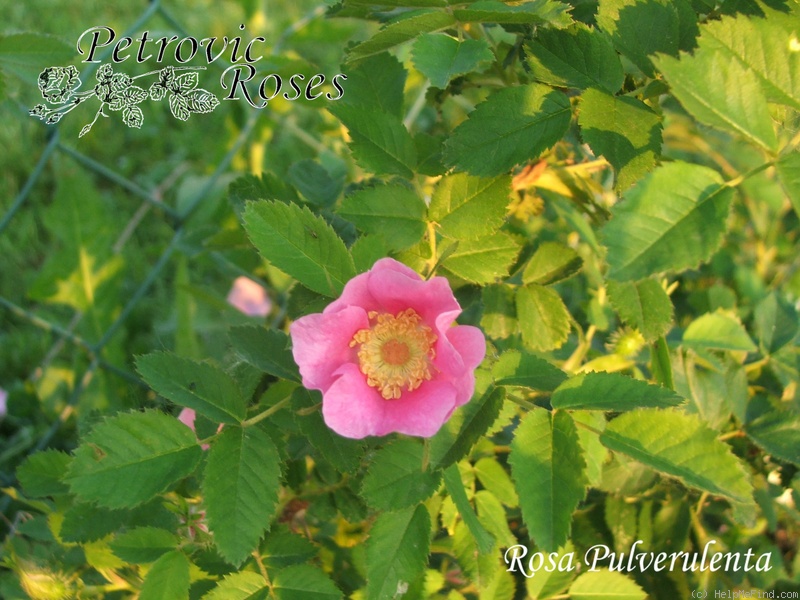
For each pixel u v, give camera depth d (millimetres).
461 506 322
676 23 333
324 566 377
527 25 350
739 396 398
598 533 394
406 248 344
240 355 344
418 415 312
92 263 567
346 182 460
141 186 741
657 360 363
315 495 374
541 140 334
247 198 383
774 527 389
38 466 365
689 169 312
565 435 316
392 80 374
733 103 310
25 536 410
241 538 315
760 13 335
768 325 422
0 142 711
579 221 394
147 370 325
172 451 322
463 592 382
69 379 569
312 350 314
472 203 344
